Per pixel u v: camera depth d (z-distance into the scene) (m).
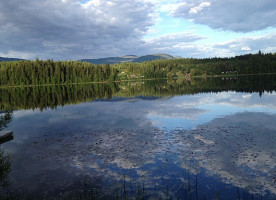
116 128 22.19
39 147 17.38
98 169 12.72
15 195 10.30
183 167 12.38
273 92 44.72
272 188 9.91
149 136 18.80
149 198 9.53
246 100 35.91
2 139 19.98
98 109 35.66
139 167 12.69
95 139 18.73
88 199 9.67
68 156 15.05
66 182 11.38
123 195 9.85
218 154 13.93
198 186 10.34
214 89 60.44
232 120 22.77
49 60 152.25
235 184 10.37
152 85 103.81
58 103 47.00
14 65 142.50
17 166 13.70
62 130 22.62
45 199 9.87
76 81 146.75
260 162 12.52
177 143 16.52
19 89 107.88
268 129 18.83
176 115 27.08
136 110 32.59
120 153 15.06
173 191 10.01
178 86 84.19
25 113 35.50
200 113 27.50
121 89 85.00
